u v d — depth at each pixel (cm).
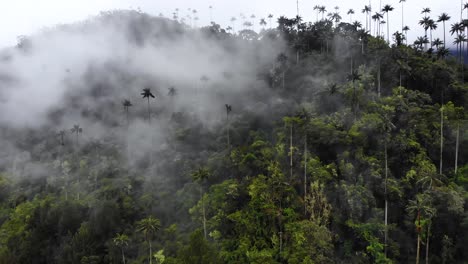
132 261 7106
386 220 6419
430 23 11994
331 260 5938
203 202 7306
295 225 6412
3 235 8712
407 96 8888
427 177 6316
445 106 8412
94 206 8675
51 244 8375
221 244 6744
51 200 9675
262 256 6125
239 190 7456
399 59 9619
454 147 7631
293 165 7712
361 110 8550
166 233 7594
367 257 6103
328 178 6950
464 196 6462
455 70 10594
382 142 7525
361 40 11450
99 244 7700
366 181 6925
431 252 6419
